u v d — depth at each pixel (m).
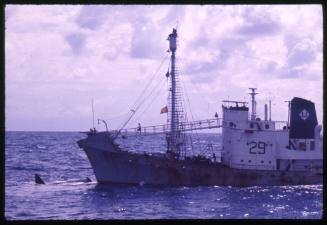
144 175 55.41
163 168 55.28
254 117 57.66
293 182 56.84
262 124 56.69
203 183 55.66
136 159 55.34
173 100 55.25
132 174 55.72
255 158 56.34
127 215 39.97
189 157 56.53
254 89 57.50
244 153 56.19
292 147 58.22
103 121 55.97
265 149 56.50
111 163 55.94
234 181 55.91
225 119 56.88
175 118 55.62
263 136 56.50
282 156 57.09
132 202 46.31
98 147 56.00
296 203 45.53
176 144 56.25
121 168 55.78
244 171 55.94
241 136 56.25
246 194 50.84
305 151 57.59
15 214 40.84
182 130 56.03
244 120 56.44
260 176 56.09
